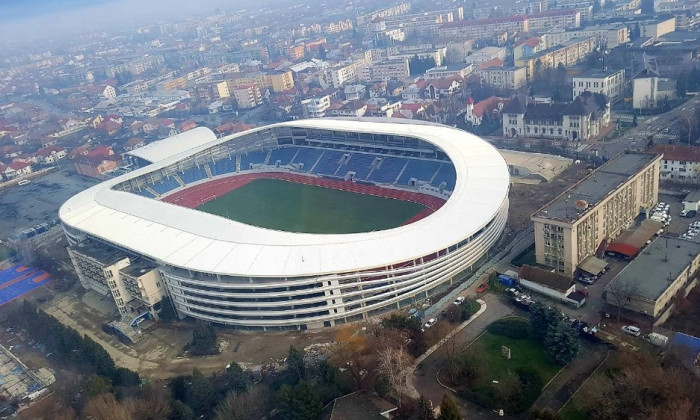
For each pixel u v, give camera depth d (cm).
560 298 17350
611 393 12725
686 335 14488
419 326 16475
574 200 19100
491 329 16538
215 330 19575
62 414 15912
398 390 14212
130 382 16750
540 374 14400
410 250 18325
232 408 14288
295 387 13825
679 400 12144
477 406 13738
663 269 16612
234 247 19600
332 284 17875
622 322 15925
